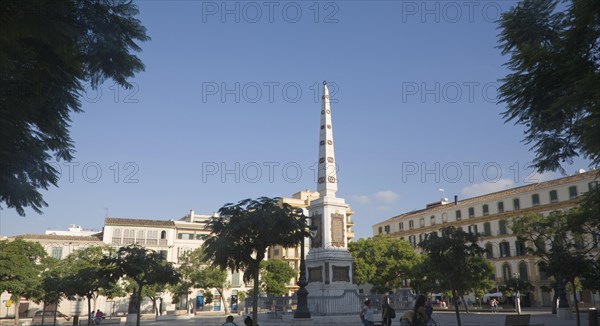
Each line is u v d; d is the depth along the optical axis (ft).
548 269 81.15
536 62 40.55
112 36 35.06
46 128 37.09
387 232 300.20
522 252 216.54
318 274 118.52
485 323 102.47
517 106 45.24
